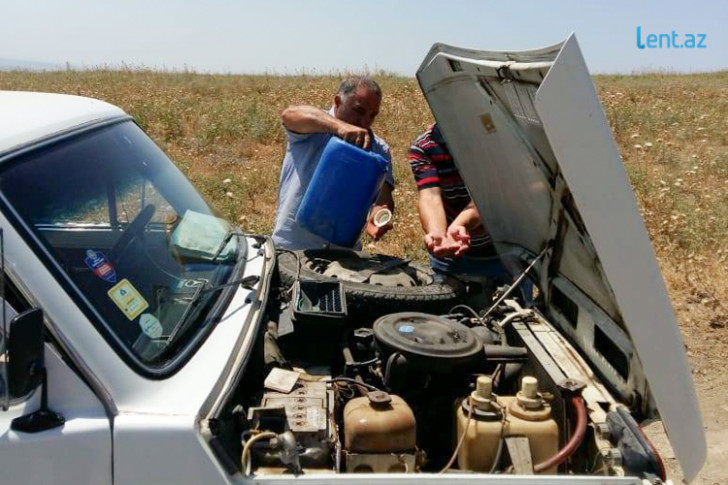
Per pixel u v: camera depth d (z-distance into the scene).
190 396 1.79
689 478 2.03
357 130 3.46
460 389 2.40
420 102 18.02
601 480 1.85
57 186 2.00
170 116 14.43
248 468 1.80
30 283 1.74
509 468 2.07
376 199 3.80
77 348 1.73
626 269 1.90
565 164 1.83
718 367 5.18
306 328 2.42
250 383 2.18
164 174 2.71
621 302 1.92
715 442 4.27
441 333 2.41
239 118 14.61
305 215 3.43
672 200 8.77
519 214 2.97
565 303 2.86
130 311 1.93
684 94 22.17
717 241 7.44
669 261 6.89
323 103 17.75
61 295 1.77
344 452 2.06
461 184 3.80
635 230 1.87
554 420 2.24
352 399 2.26
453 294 2.89
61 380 1.74
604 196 1.85
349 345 2.54
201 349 1.99
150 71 29.94
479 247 3.72
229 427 1.86
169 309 2.07
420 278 3.13
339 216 3.38
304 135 3.78
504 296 2.97
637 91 22.94
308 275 2.79
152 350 1.88
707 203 9.09
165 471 1.68
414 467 2.07
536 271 3.03
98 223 2.09
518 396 2.21
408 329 2.41
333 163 3.35
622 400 2.33
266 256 2.78
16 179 1.89
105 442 1.69
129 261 2.10
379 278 3.00
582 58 1.78
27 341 1.59
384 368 2.37
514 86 2.42
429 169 3.76
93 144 2.30
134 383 1.76
